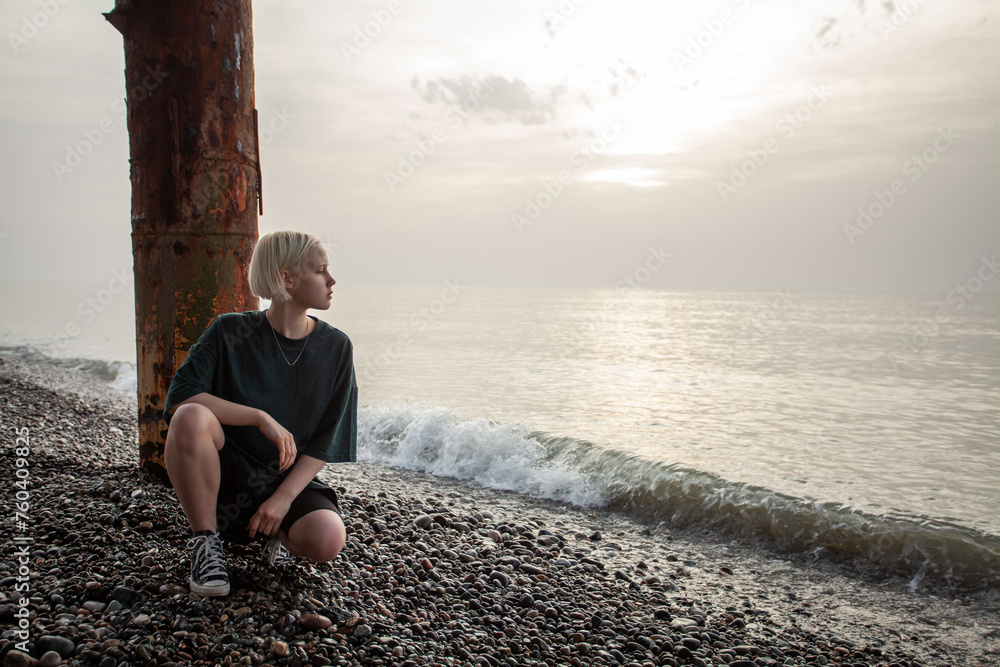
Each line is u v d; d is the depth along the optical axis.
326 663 2.28
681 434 8.31
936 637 3.62
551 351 19.27
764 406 10.53
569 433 8.31
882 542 4.73
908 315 44.38
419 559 3.54
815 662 3.20
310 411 2.61
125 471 4.06
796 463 6.78
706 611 3.75
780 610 3.91
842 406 10.55
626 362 16.72
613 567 4.40
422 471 7.11
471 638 2.75
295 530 2.48
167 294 3.66
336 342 2.67
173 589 2.51
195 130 3.58
